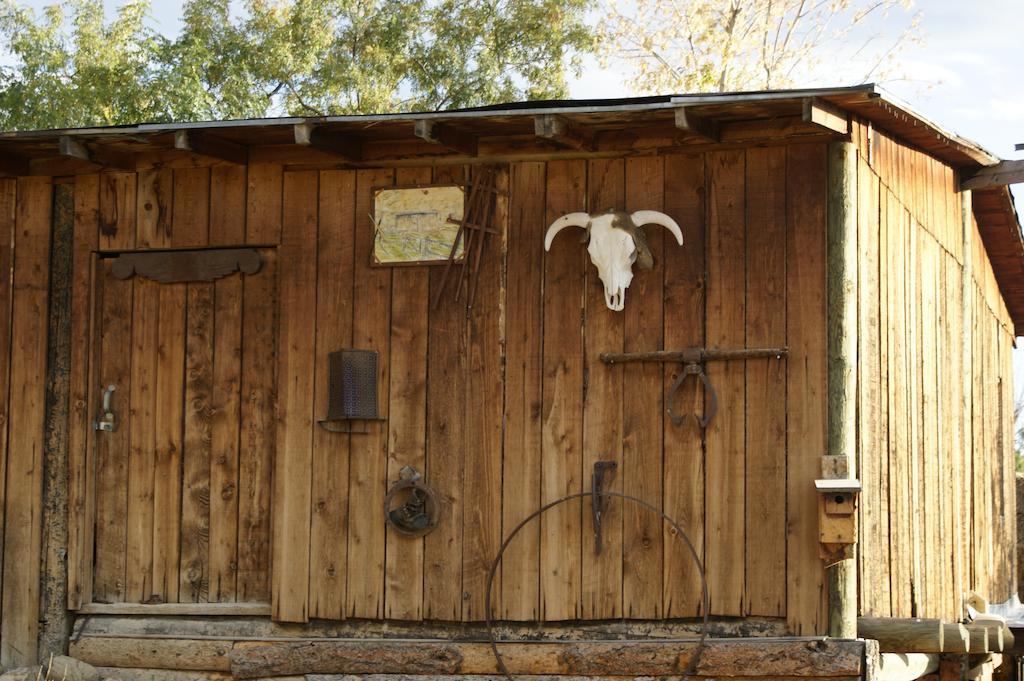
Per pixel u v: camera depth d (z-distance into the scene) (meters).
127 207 8.05
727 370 7.13
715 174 7.23
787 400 7.03
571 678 7.12
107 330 8.08
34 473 8.05
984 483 10.50
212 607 7.71
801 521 6.95
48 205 8.20
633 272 7.28
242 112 20.86
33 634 7.94
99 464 8.02
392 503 7.47
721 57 21.12
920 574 8.12
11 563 8.02
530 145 7.46
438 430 7.46
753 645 6.91
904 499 7.88
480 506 7.37
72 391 8.01
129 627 7.82
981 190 10.01
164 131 7.36
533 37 21.42
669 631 7.11
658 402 7.21
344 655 7.36
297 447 7.62
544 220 7.43
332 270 7.68
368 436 7.55
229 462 7.84
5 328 8.17
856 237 7.16
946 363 9.16
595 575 7.21
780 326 7.07
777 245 7.12
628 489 7.20
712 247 7.20
